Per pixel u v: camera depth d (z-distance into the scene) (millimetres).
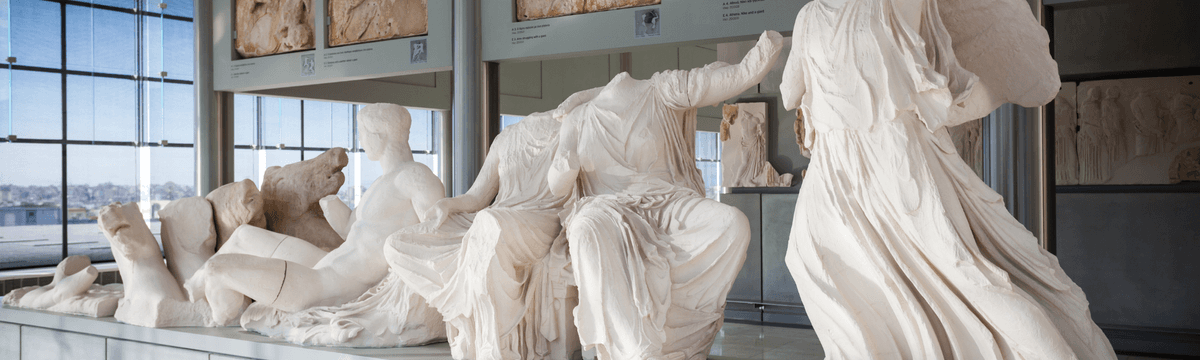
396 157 4477
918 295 2840
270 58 6898
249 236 4781
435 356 3777
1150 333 5332
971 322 2732
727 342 4730
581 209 3596
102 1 9930
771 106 6598
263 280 4195
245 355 4164
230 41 7148
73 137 9719
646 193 3689
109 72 10008
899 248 2822
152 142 10125
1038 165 3855
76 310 5059
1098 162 5781
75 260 5676
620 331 3256
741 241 3406
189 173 10461
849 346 2879
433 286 3809
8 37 9234
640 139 3811
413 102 10055
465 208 4223
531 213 3766
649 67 11023
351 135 12086
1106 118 5750
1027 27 3012
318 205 5480
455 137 5734
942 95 2740
